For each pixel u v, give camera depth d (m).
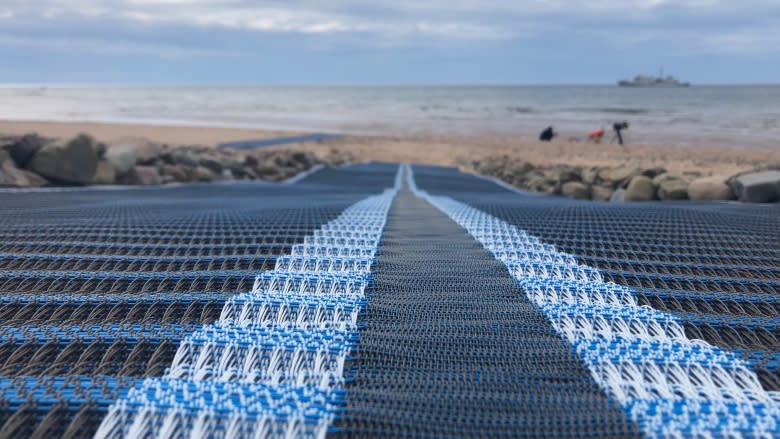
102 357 1.22
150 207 3.72
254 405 1.02
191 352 1.24
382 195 6.12
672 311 1.55
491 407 1.04
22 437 0.95
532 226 2.77
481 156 19.88
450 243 2.32
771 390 1.13
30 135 6.48
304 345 1.26
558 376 1.16
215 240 2.34
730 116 42.56
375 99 94.62
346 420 1.00
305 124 39.03
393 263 1.96
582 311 1.48
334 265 1.93
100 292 1.65
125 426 0.97
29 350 1.24
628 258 2.13
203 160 9.06
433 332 1.36
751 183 5.62
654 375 1.17
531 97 95.31
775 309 1.58
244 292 1.64
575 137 29.95
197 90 183.75
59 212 3.30
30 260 1.97
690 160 17.66
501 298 1.59
